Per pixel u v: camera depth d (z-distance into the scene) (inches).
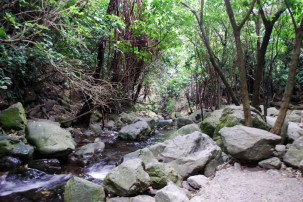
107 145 250.4
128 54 315.6
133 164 122.0
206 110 380.5
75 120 302.8
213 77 314.7
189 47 376.2
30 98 251.0
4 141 152.1
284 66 433.1
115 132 320.5
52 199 120.3
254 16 199.2
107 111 352.2
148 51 317.7
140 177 115.3
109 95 279.4
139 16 279.3
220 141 171.5
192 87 479.5
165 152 155.9
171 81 418.3
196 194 111.3
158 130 372.8
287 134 155.9
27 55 205.5
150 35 280.8
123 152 225.3
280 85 468.4
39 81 256.1
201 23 217.9
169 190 105.7
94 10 222.5
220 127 177.3
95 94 236.2
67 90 346.3
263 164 126.6
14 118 194.7
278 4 186.7
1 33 141.3
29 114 241.4
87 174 161.0
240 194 98.3
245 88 151.3
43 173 150.4
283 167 122.6
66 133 196.2
